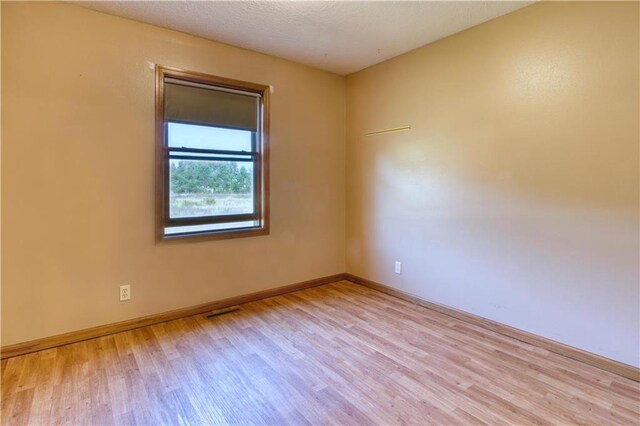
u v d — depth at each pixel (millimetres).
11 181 2285
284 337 2646
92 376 2094
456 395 1920
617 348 2154
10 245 2299
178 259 2975
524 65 2508
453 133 2994
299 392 1953
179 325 2861
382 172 3682
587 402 1858
